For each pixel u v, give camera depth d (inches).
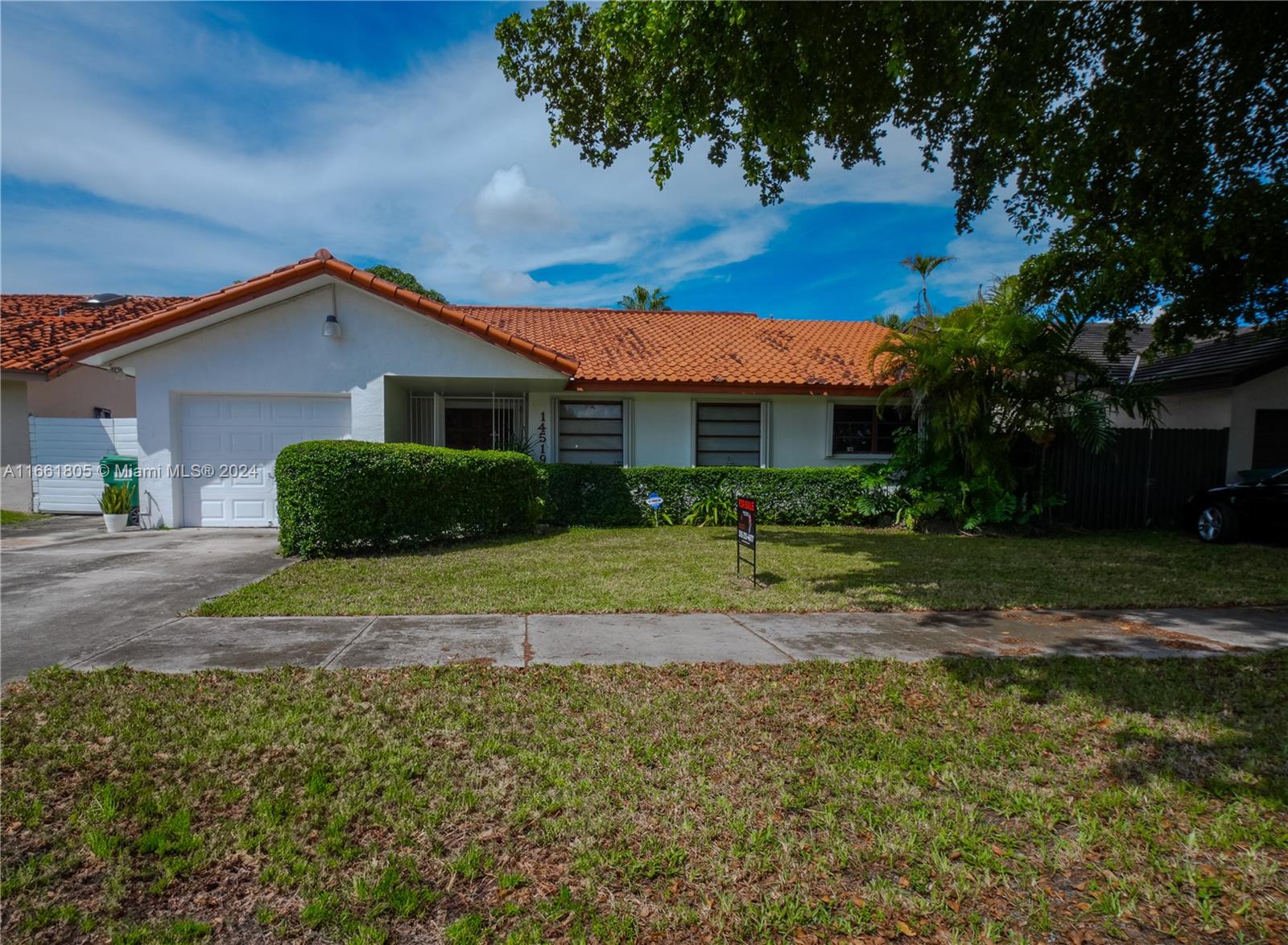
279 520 353.1
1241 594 288.4
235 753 133.5
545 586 288.0
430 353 467.2
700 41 223.8
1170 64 333.1
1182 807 121.1
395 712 154.0
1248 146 371.6
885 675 183.8
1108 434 462.6
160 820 111.3
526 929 90.0
